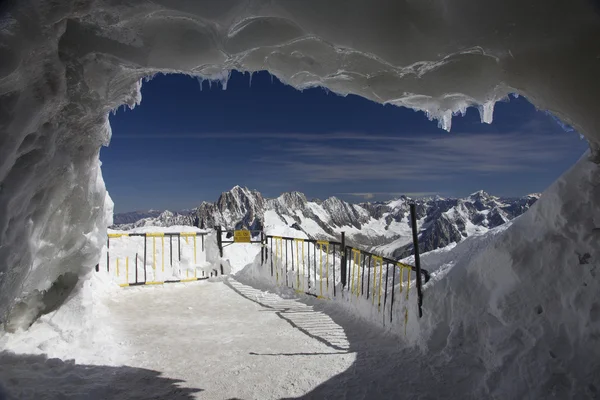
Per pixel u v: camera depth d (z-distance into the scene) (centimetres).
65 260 617
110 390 453
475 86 404
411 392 441
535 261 446
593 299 379
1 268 365
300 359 543
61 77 371
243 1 316
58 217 547
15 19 298
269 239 1176
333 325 700
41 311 624
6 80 310
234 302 877
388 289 704
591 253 401
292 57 408
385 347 577
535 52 345
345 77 439
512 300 445
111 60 396
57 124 427
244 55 403
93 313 689
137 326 702
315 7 323
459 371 461
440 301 534
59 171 479
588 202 417
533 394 371
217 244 1212
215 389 461
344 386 463
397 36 335
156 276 1083
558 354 382
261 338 637
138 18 343
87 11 329
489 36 327
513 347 418
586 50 330
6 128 324
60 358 515
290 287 969
